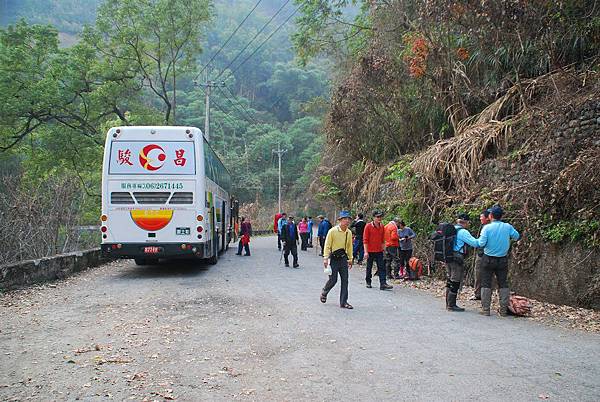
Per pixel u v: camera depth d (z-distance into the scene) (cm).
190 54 3275
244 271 1572
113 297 1058
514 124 1226
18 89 2550
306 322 814
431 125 1741
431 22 1447
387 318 848
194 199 1416
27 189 2136
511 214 1077
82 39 2888
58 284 1246
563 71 1134
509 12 1181
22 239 1888
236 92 9344
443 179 1407
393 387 511
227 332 746
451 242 914
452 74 1534
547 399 476
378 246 1202
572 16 1181
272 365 587
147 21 2950
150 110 3206
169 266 1723
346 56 2531
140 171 1411
